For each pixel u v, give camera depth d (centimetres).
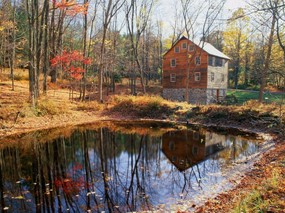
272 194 444
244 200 446
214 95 3247
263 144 1078
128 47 4169
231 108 1698
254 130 1421
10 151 983
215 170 767
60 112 1695
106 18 2192
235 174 715
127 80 4519
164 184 662
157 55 4725
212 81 3172
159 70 4775
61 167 812
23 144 1082
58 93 2423
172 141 1216
